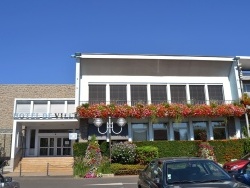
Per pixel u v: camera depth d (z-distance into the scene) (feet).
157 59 92.89
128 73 93.25
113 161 77.15
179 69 95.14
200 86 95.96
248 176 31.17
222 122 93.04
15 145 94.84
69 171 90.33
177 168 25.99
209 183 23.38
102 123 87.61
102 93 91.09
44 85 124.16
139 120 89.97
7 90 122.42
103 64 91.66
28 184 55.93
